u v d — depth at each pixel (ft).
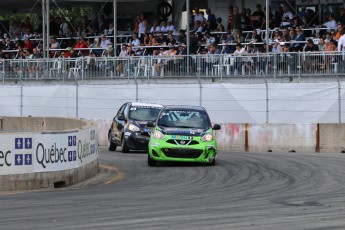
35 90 312.09
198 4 351.46
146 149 228.22
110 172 175.73
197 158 183.52
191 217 102.63
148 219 101.09
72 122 247.09
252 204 116.26
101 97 299.17
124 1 353.51
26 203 119.75
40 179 143.43
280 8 312.91
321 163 189.26
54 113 308.60
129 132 228.63
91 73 302.25
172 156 184.14
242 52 292.61
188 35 297.74
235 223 97.30
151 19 364.79
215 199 123.13
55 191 139.95
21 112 315.17
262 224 96.48
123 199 124.06
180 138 184.55
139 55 320.29
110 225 96.12
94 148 172.45
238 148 249.14
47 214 106.52
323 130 238.07
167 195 129.59
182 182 151.84
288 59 271.28
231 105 277.64
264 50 295.48
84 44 344.28
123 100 295.28
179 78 287.69
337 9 316.19
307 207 112.27
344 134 234.99
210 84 281.13
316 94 266.57
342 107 263.90
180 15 353.31
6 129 301.84
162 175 166.30
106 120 278.46
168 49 321.52
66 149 150.30
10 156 139.33
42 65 313.53
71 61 306.96
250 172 168.96
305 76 269.03
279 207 112.47
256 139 246.47
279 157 209.77
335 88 264.31
